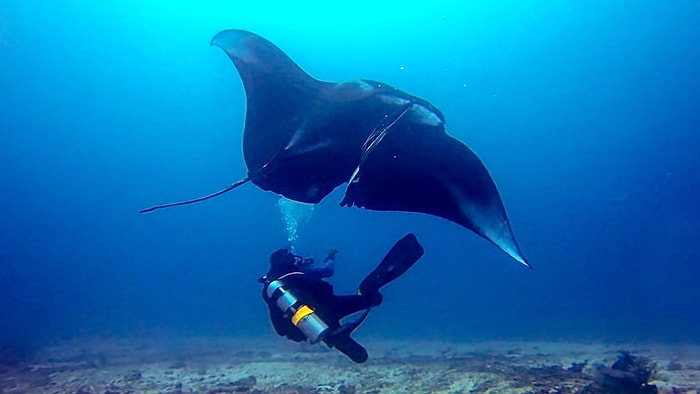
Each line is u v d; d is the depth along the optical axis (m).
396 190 4.25
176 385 8.69
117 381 9.55
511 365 9.82
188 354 15.29
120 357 14.92
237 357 13.91
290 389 8.02
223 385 8.66
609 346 17.02
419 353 14.93
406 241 4.41
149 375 10.45
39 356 15.36
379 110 4.49
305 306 4.12
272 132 5.00
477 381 7.29
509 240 3.59
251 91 5.36
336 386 8.26
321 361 11.97
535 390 6.30
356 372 9.77
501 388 6.62
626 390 5.93
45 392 8.68
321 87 5.20
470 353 14.19
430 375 8.60
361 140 4.43
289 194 4.84
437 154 4.10
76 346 19.73
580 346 17.12
